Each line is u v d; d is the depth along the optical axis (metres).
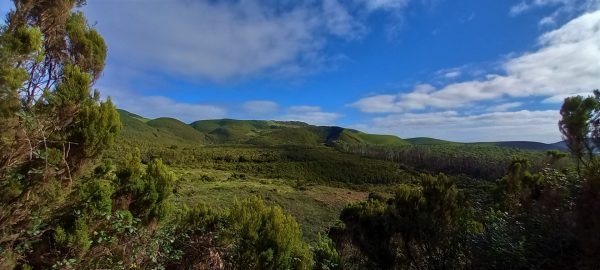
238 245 6.33
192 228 6.24
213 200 31.89
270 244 6.42
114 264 4.52
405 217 5.77
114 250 4.68
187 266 5.79
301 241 7.36
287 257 6.52
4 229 3.77
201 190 40.09
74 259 3.98
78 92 4.18
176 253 5.33
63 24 4.45
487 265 4.50
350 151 110.56
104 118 4.50
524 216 4.64
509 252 4.08
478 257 4.69
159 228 5.52
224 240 6.20
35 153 3.69
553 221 3.96
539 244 4.00
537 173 5.86
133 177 5.38
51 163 4.02
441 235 5.50
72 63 4.55
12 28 3.90
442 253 5.50
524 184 5.97
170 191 5.79
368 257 6.45
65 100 4.05
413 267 6.04
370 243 6.27
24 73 3.63
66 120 4.21
